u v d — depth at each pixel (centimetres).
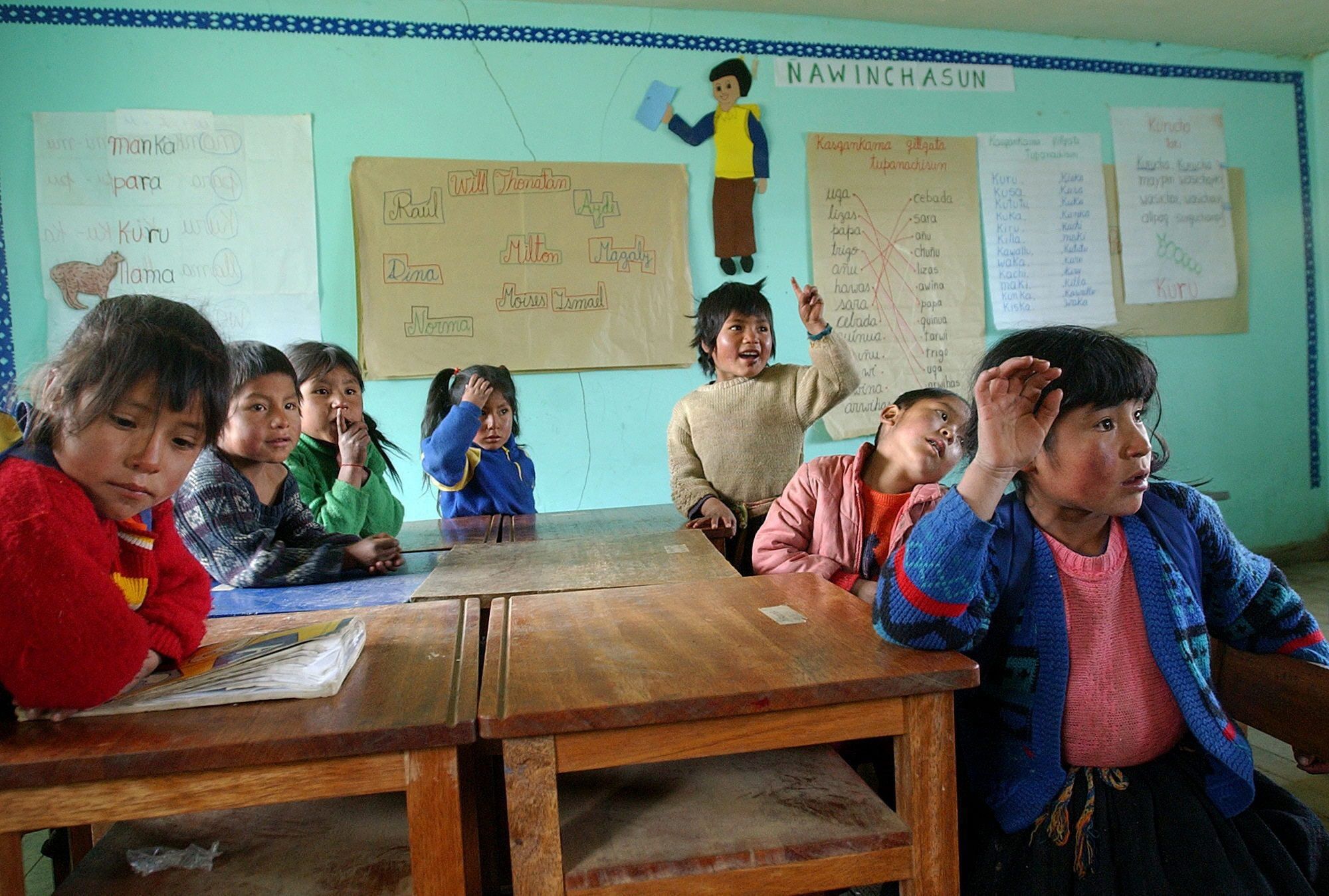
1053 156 369
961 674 82
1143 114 381
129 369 74
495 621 105
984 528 83
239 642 95
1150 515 96
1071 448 87
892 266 351
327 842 91
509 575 139
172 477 80
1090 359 86
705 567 142
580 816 86
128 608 77
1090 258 374
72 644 71
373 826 94
